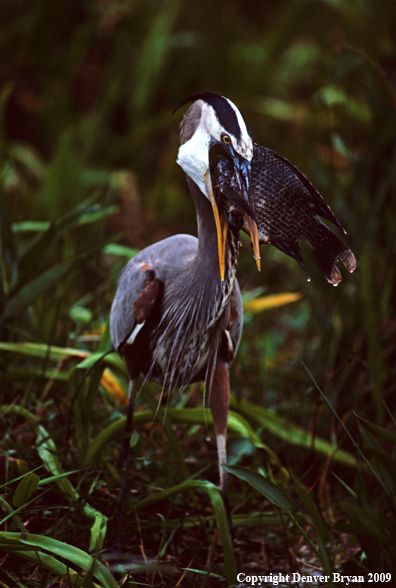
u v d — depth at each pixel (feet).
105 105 48.24
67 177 38.70
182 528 18.80
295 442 22.04
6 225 23.93
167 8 49.62
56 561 14.40
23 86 49.83
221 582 17.04
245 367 26.76
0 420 21.56
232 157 15.35
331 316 24.86
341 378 24.64
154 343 18.63
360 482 14.82
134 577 16.78
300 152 40.98
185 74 53.93
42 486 18.99
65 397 24.08
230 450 21.21
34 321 26.73
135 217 42.88
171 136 47.85
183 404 23.35
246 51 52.16
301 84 58.08
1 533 14.40
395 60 27.09
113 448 21.76
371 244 24.58
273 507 20.44
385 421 23.32
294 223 15.75
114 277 29.22
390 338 24.53
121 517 17.47
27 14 49.16
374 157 24.67
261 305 27.17
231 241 16.72
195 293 17.44
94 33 53.62
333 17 53.57
